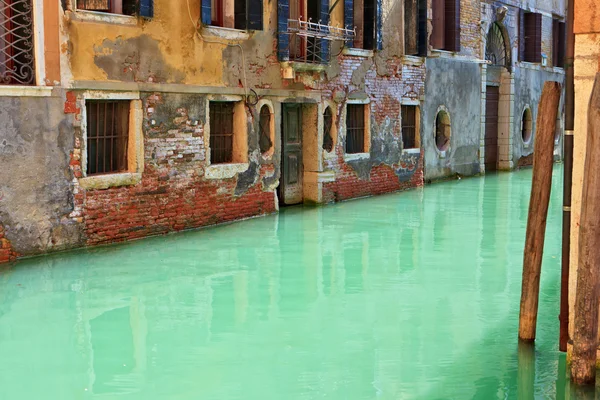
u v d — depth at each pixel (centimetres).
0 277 905
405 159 1811
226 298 840
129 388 589
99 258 1013
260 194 1371
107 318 762
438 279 932
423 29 1792
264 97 1359
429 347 685
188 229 1224
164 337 709
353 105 1644
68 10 1006
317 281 919
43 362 642
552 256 1070
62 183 1020
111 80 1073
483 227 1289
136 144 1118
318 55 1462
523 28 2400
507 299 845
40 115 985
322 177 1533
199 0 1203
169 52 1163
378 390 588
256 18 1298
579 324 567
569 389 575
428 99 1911
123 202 1108
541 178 641
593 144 538
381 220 1355
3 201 955
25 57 977
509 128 2342
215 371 627
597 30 586
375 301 834
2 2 955
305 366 639
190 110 1206
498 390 588
